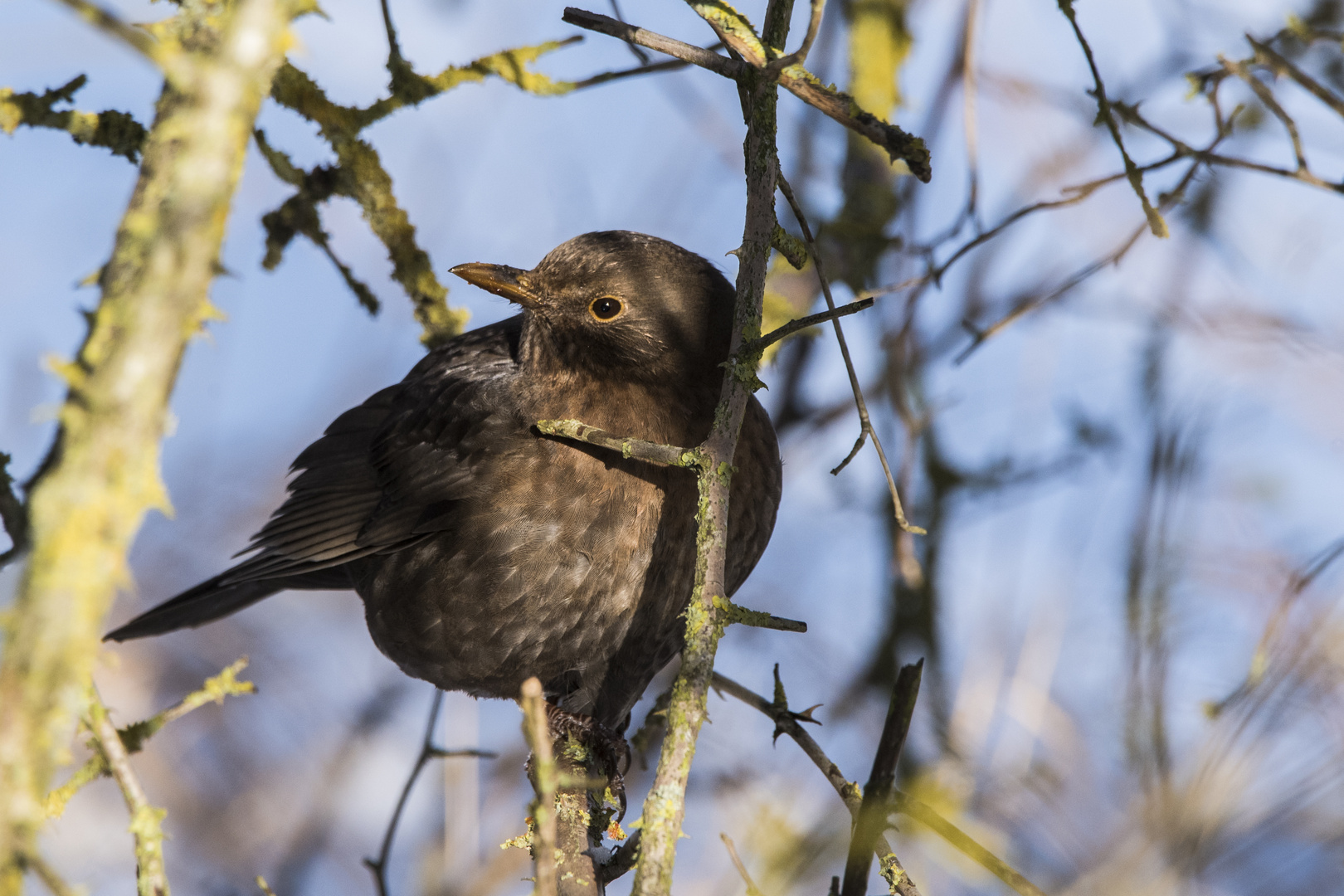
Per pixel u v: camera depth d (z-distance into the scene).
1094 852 8.24
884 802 4.62
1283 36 7.84
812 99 5.89
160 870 4.61
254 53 4.00
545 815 4.33
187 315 3.94
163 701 12.69
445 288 9.35
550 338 8.58
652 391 8.48
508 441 8.63
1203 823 7.74
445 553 8.75
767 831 9.48
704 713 5.09
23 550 4.25
